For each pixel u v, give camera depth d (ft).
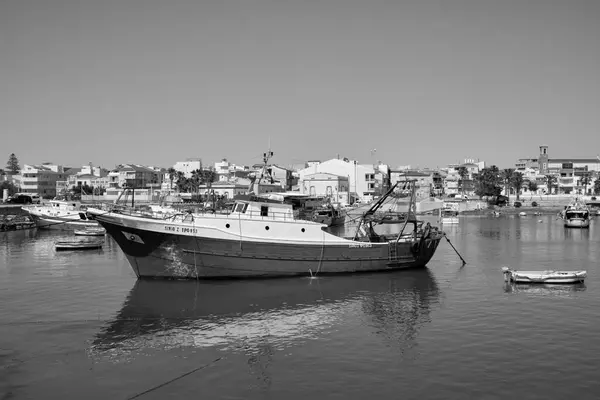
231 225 118.52
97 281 124.77
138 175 514.27
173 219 121.60
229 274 119.03
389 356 72.38
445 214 433.89
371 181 486.79
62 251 184.55
